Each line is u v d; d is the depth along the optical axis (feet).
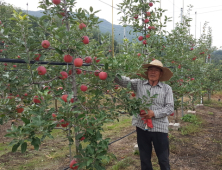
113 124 21.27
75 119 5.57
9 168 12.13
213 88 28.19
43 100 5.65
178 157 13.12
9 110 6.42
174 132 18.16
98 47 7.53
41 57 5.73
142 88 9.16
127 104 7.40
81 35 6.66
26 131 4.51
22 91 7.15
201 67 16.29
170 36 15.21
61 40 5.99
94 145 5.56
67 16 6.79
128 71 6.56
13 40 5.31
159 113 8.39
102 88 7.68
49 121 5.01
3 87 6.63
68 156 13.73
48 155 13.92
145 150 9.16
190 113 24.59
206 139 16.31
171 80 13.56
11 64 11.37
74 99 7.05
